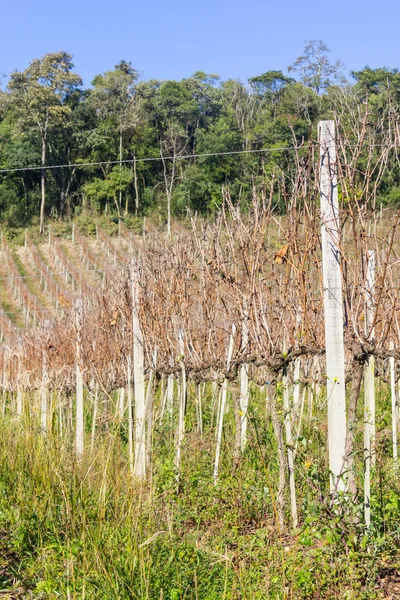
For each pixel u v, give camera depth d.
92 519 7.41
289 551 6.25
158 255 11.88
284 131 64.75
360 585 5.82
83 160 86.62
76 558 6.58
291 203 7.51
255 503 7.98
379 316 7.45
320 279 7.32
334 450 6.85
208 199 61.22
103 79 95.00
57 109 84.62
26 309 52.53
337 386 6.88
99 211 81.25
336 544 6.05
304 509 6.64
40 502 7.87
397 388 11.16
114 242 71.06
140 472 9.11
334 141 6.92
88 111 89.38
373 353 6.80
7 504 8.16
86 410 14.37
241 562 6.13
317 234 7.31
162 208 75.94
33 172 87.62
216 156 63.06
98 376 12.57
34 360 18.16
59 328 17.38
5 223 81.56
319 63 64.00
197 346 10.82
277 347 7.90
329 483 7.14
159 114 87.38
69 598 5.68
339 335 6.89
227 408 12.49
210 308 10.23
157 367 11.45
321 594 5.80
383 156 6.73
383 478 7.47
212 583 6.04
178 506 7.67
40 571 6.73
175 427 11.24
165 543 6.55
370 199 7.12
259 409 12.03
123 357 12.54
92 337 15.02
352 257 7.09
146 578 5.84
